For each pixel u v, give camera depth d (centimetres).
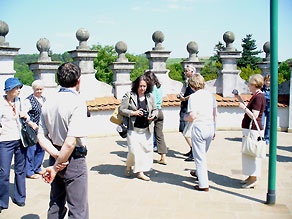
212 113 600
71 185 370
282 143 1009
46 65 1019
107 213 510
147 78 658
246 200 558
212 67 4219
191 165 782
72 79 368
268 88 973
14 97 525
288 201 552
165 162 789
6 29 953
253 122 584
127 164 689
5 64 955
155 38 1155
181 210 520
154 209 525
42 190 614
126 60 1133
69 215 371
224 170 735
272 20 487
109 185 641
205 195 584
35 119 653
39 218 497
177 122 1198
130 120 656
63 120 355
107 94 1139
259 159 603
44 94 1024
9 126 516
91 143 1025
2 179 511
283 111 1193
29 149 676
